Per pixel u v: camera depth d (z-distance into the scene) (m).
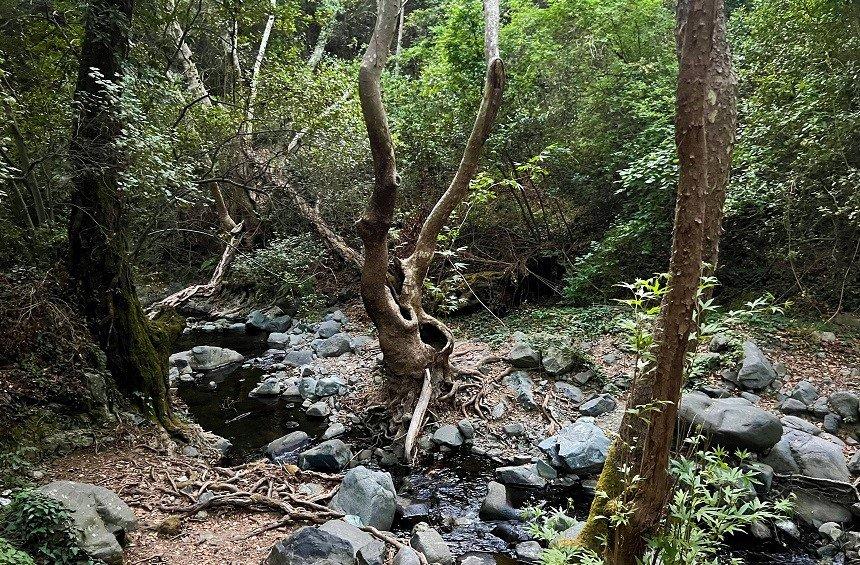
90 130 4.75
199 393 7.18
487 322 8.51
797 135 5.74
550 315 8.19
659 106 7.60
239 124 7.57
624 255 8.02
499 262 9.15
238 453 5.49
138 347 5.36
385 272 5.79
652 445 2.34
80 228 5.14
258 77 7.75
